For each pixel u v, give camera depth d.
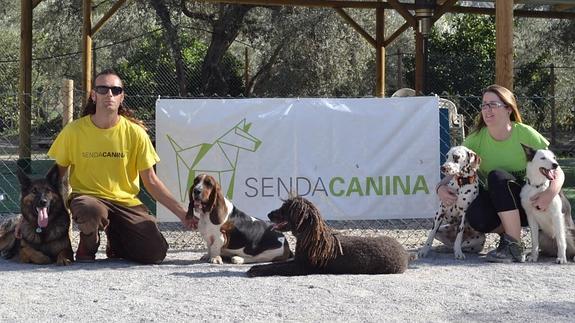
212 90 19.03
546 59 23.08
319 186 6.83
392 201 6.87
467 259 6.39
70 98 6.93
